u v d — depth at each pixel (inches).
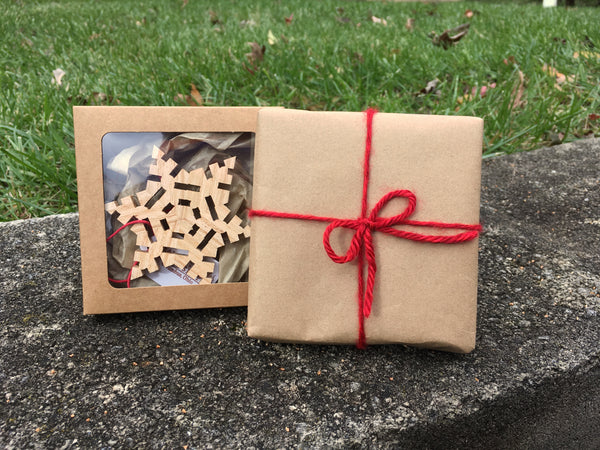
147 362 11.9
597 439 13.2
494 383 11.5
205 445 10.0
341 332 11.8
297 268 11.7
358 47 32.3
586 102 26.8
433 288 11.7
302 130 11.7
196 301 13.4
